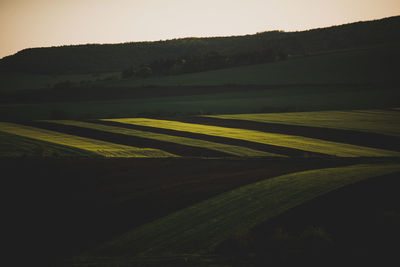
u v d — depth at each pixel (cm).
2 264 1427
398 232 1527
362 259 1366
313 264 1347
